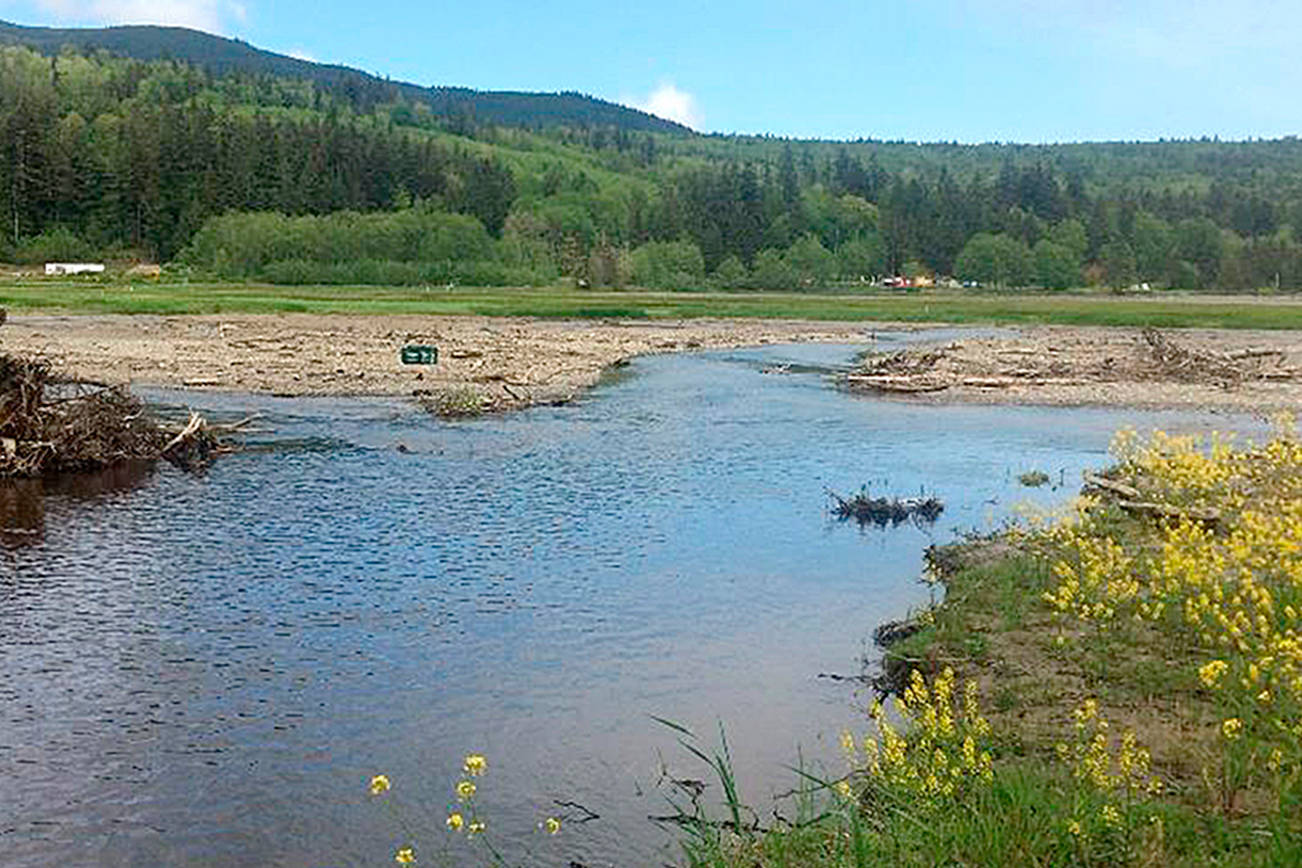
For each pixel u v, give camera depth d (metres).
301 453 27.45
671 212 176.75
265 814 9.36
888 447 30.09
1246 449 29.00
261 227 132.12
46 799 9.58
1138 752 8.52
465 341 61.31
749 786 9.86
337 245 137.00
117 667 12.73
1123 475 23.69
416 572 16.88
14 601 15.12
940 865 7.04
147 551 17.89
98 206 138.38
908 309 107.50
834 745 10.72
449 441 29.72
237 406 35.75
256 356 50.12
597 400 39.88
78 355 47.44
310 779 10.02
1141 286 175.88
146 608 14.93
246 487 23.17
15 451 23.66
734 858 8.19
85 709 11.52
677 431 32.41
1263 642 11.00
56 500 21.56
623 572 17.05
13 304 74.12
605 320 88.56
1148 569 15.11
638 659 13.20
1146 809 7.66
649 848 8.82
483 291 128.50
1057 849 7.17
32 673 12.48
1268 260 176.50
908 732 10.43
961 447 30.33
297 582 16.27
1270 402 41.34
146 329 63.03
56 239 131.25
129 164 138.88
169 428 27.44
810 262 169.75
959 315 98.56
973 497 23.55
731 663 13.08
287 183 146.75
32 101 150.75
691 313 96.19
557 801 9.62
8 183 132.88
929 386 43.78
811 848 8.04
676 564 17.56
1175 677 11.37
